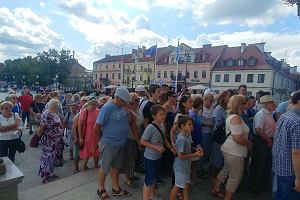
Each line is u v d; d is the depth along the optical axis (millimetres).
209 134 5359
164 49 63281
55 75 72938
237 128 4008
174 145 4062
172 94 4922
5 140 5656
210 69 51375
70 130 7789
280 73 49344
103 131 4250
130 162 5000
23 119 11805
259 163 4949
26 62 85938
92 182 5285
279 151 3414
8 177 3768
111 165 4402
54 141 5977
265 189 5121
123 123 4277
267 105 4812
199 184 5266
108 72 75625
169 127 4633
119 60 72750
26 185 5816
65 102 10742
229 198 4254
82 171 6238
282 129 3379
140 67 65250
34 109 11062
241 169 4141
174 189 4094
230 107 4266
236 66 48875
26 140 10094
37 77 72562
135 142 4980
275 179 4023
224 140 4512
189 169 4117
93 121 6211
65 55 74312
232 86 48906
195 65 53344
